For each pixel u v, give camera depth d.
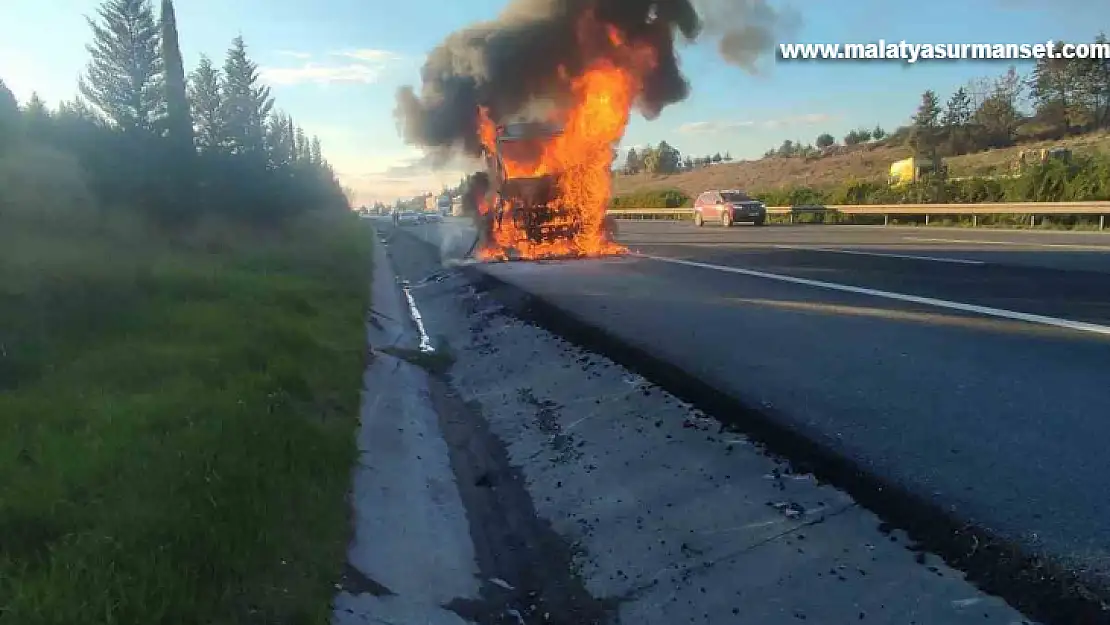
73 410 5.14
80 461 4.21
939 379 6.02
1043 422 4.90
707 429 5.53
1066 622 2.99
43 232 14.13
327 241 29.75
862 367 6.54
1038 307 8.85
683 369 6.93
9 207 14.72
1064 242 17.56
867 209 32.03
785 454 4.85
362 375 8.09
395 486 5.40
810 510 4.19
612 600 3.97
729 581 3.82
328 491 4.65
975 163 49.25
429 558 4.44
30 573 3.09
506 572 4.46
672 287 12.60
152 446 4.54
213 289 11.26
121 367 6.41
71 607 2.86
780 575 3.75
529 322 10.97
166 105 25.94
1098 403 5.20
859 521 3.98
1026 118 61.56
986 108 60.88
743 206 33.75
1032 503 3.79
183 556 3.36
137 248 15.38
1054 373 6.00
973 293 10.09
